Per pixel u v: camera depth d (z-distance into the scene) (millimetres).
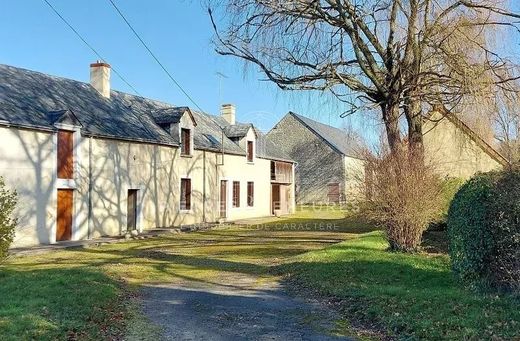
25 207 17047
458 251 8570
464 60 11938
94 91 23922
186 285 9828
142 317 7113
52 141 18203
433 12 12445
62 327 5965
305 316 7047
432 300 7000
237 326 6551
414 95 12711
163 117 26188
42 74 21531
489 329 5469
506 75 12328
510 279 6965
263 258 13977
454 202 9000
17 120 16797
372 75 13219
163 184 24859
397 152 12648
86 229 19750
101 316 6812
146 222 23531
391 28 12711
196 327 6523
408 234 12555
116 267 12359
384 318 6438
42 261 13648
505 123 13820
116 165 21562
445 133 18297
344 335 6082
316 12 12758
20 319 6086
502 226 6984
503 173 7723
